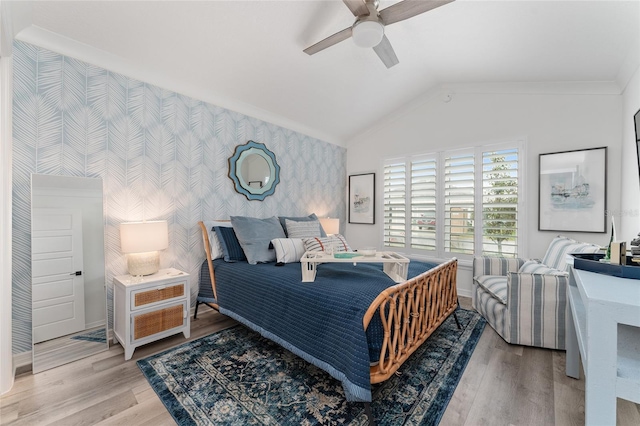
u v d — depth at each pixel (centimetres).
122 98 244
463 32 246
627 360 93
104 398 162
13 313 194
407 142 413
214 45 238
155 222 240
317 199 438
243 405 155
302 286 188
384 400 159
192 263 294
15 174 194
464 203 362
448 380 179
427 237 393
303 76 301
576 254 176
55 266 206
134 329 210
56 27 200
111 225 239
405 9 171
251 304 218
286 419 144
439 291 212
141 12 197
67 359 204
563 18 200
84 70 223
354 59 287
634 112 226
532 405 157
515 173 324
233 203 331
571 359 183
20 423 142
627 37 200
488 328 261
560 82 291
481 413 151
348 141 485
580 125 284
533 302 225
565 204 290
